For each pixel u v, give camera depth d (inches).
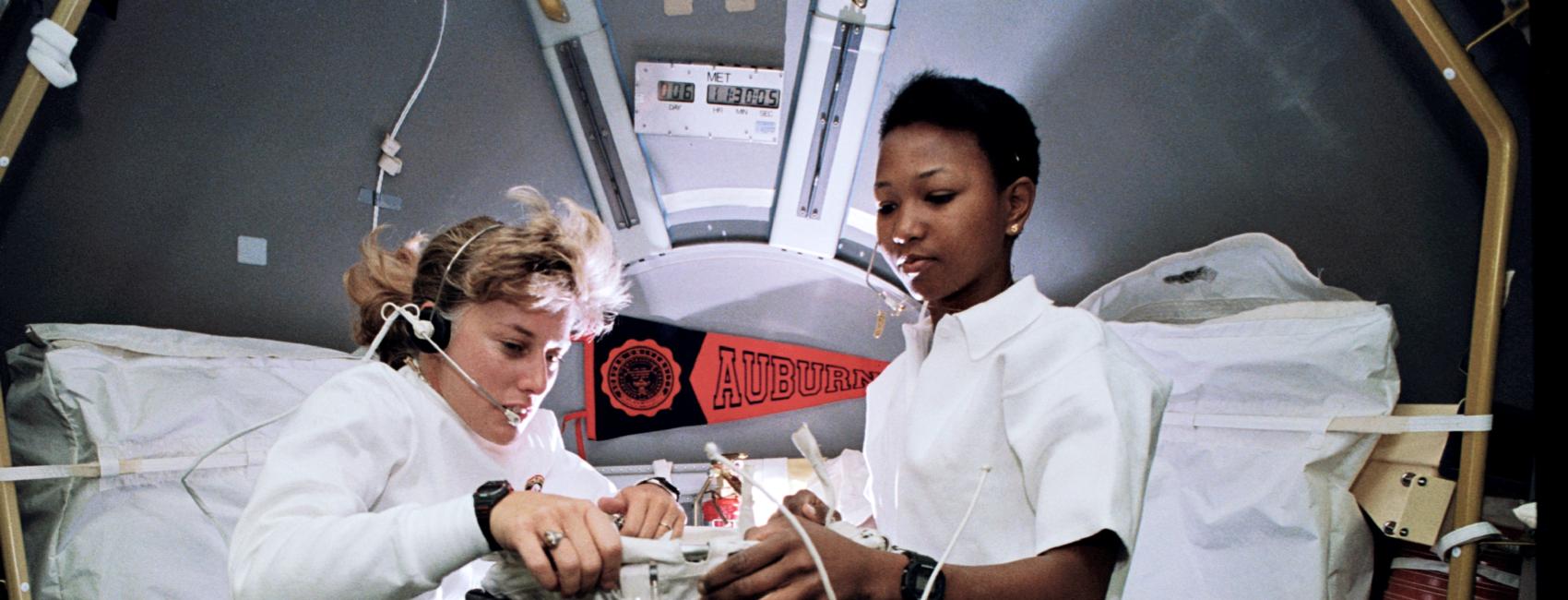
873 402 55.9
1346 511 72.9
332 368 81.1
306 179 97.1
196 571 71.5
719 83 99.7
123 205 90.8
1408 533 71.1
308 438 41.5
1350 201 98.0
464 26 97.4
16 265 87.8
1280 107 96.7
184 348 77.3
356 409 43.8
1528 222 88.8
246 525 37.6
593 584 32.4
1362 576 73.6
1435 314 97.6
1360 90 94.0
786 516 30.9
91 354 71.6
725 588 30.8
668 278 105.5
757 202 104.0
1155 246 103.3
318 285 99.0
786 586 30.5
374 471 42.7
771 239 104.9
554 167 103.0
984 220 43.5
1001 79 99.6
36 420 73.9
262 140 95.1
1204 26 95.2
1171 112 98.9
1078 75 98.8
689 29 98.7
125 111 89.4
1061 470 38.1
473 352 46.3
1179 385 79.7
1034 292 44.7
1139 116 99.4
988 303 44.4
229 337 86.7
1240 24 94.3
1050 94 99.7
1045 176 102.3
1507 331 91.7
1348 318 73.1
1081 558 36.1
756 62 99.3
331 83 96.0
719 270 105.6
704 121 100.5
